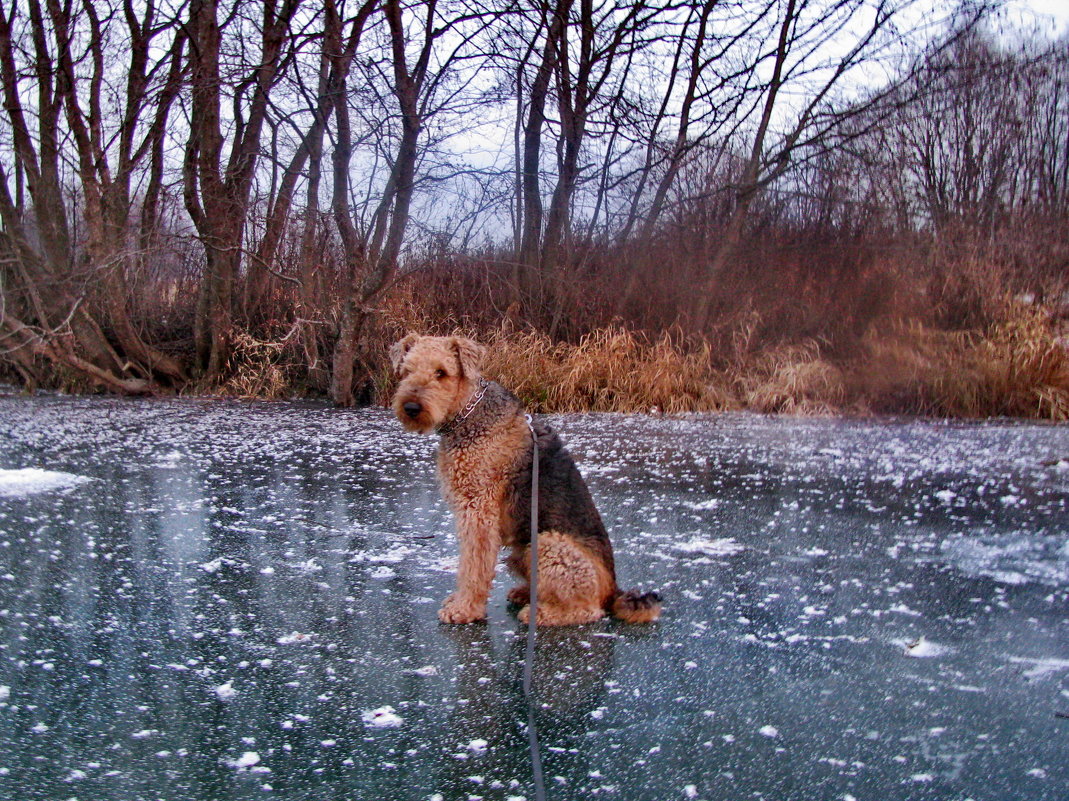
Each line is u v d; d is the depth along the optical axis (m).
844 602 3.99
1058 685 3.03
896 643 3.45
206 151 12.38
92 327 13.28
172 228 13.66
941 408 11.69
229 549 4.80
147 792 2.28
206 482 6.75
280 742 2.57
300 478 6.96
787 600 4.02
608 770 2.42
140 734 2.62
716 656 3.30
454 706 2.83
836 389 11.87
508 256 14.63
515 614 3.80
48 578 4.22
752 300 13.62
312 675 3.09
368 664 3.19
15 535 5.05
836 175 13.89
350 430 9.72
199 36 11.79
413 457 7.99
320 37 11.29
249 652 3.30
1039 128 16.36
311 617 3.71
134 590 4.05
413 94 10.95
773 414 11.70
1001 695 2.94
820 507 6.04
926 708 2.83
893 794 2.30
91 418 10.62
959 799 2.27
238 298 13.88
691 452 8.38
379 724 2.70
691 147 13.61
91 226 12.10
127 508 5.81
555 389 11.96
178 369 13.99
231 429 9.77
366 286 11.73
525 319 13.60
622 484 6.85
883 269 13.30
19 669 3.11
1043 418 11.45
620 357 12.46
